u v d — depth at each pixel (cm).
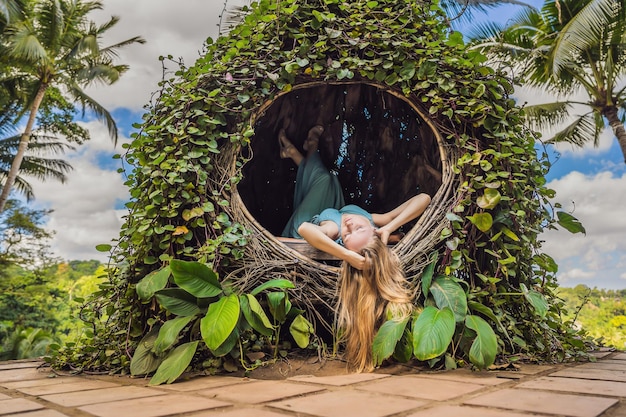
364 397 165
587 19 1041
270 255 276
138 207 286
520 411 139
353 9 316
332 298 274
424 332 221
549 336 278
